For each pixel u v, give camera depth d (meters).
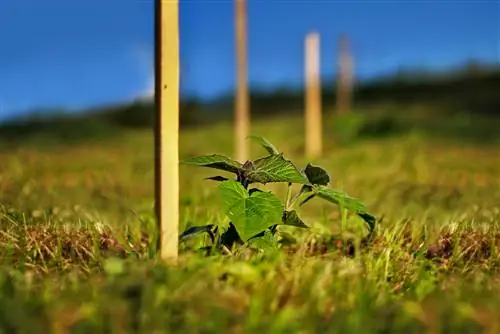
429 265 1.38
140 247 1.44
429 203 2.50
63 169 3.77
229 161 1.33
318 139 5.54
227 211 1.27
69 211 1.85
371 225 1.43
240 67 3.69
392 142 6.07
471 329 1.12
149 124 9.88
